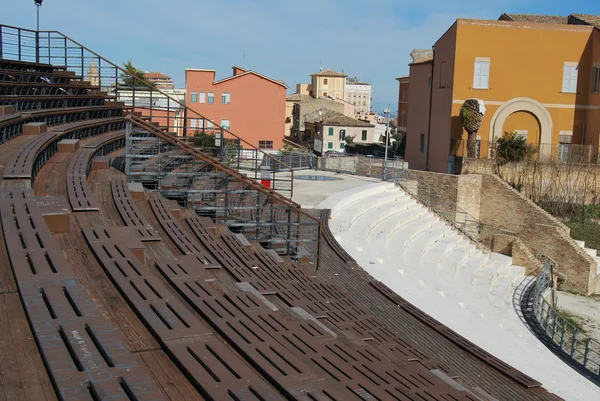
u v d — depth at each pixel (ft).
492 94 108.06
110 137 61.72
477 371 34.91
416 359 31.32
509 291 71.77
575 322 65.26
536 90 108.58
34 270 22.15
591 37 107.86
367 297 43.65
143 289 22.68
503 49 107.14
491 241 91.20
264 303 26.84
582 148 100.48
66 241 28.25
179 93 182.60
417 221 80.79
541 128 109.60
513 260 82.79
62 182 38.09
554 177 99.45
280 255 48.16
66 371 15.69
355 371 21.85
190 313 21.08
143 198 42.60
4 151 40.37
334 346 24.72
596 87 106.93
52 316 18.83
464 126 103.40
